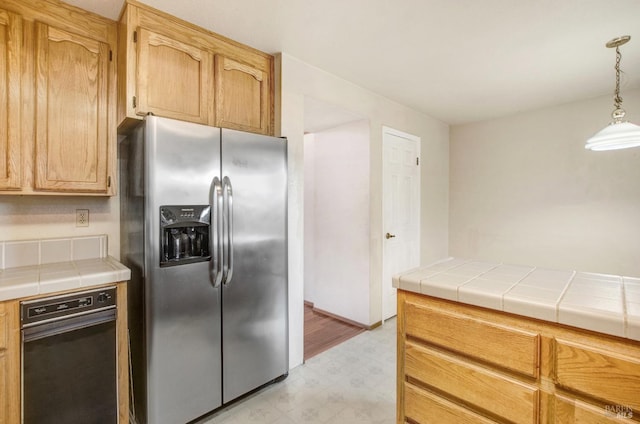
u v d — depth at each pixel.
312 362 2.47
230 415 1.83
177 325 1.65
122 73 1.75
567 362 0.94
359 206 3.15
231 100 2.08
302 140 2.41
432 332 1.24
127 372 1.62
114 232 2.05
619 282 1.20
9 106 1.51
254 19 1.85
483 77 2.69
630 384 0.84
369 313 3.10
